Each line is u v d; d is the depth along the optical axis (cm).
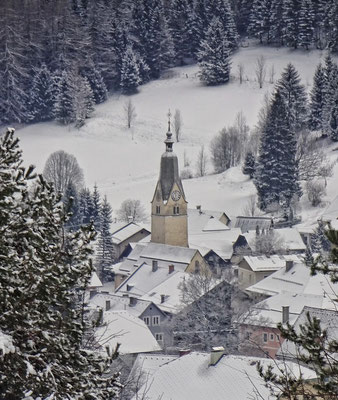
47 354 3478
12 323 3438
